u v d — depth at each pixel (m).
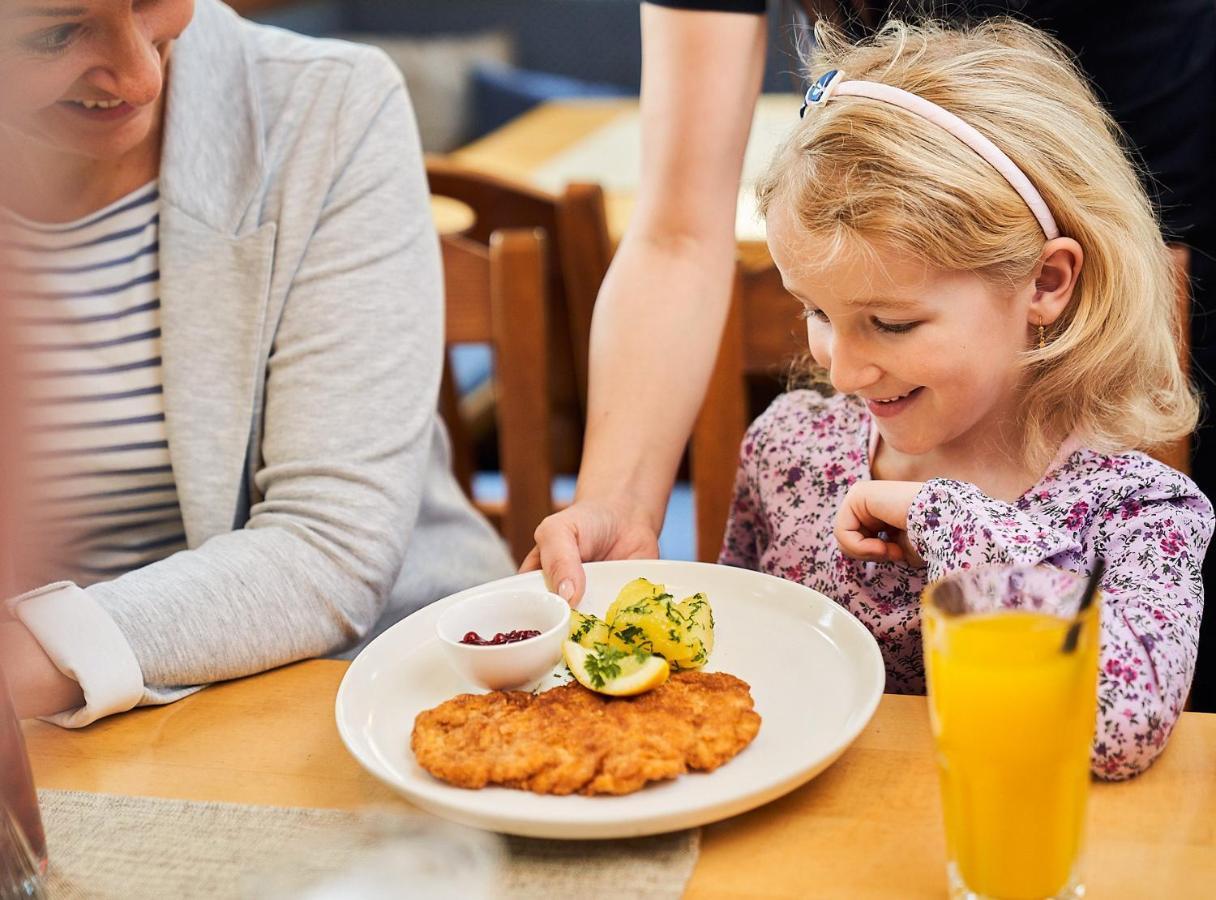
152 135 1.24
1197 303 1.33
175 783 0.86
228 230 1.25
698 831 0.76
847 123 1.01
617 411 1.27
